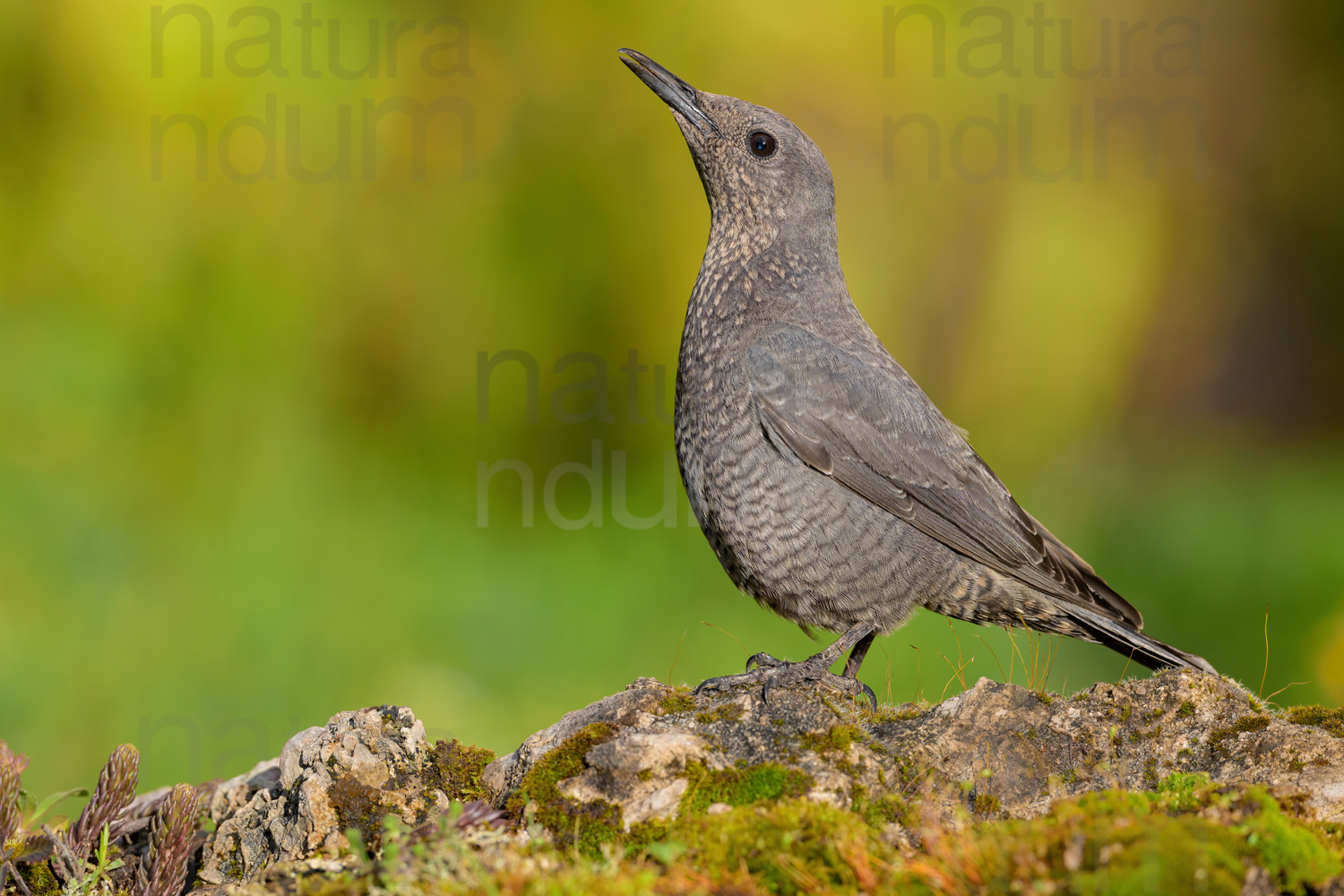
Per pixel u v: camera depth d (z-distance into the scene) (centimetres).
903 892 386
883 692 1051
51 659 1081
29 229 1338
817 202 676
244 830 497
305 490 1322
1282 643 1199
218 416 1335
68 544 1193
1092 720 506
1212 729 498
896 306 1538
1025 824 411
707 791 462
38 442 1260
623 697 529
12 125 1335
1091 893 365
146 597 1170
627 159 1496
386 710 521
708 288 662
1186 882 366
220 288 1369
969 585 623
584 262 1486
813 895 392
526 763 498
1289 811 431
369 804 478
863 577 620
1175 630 1267
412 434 1447
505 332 1471
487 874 405
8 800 486
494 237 1471
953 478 629
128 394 1314
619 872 407
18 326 1302
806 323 651
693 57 1505
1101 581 632
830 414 615
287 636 1143
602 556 1302
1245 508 1470
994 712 508
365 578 1230
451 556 1282
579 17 1504
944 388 1570
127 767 514
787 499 616
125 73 1341
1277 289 1819
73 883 486
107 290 1348
